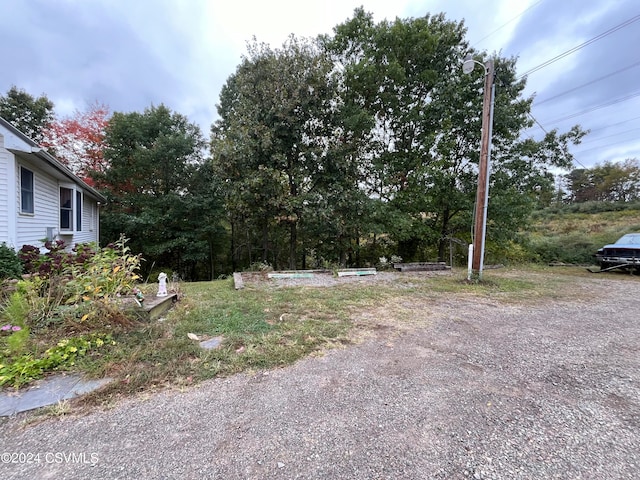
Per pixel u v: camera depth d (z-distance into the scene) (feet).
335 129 31.83
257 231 41.24
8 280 15.24
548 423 6.09
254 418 6.10
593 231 43.96
